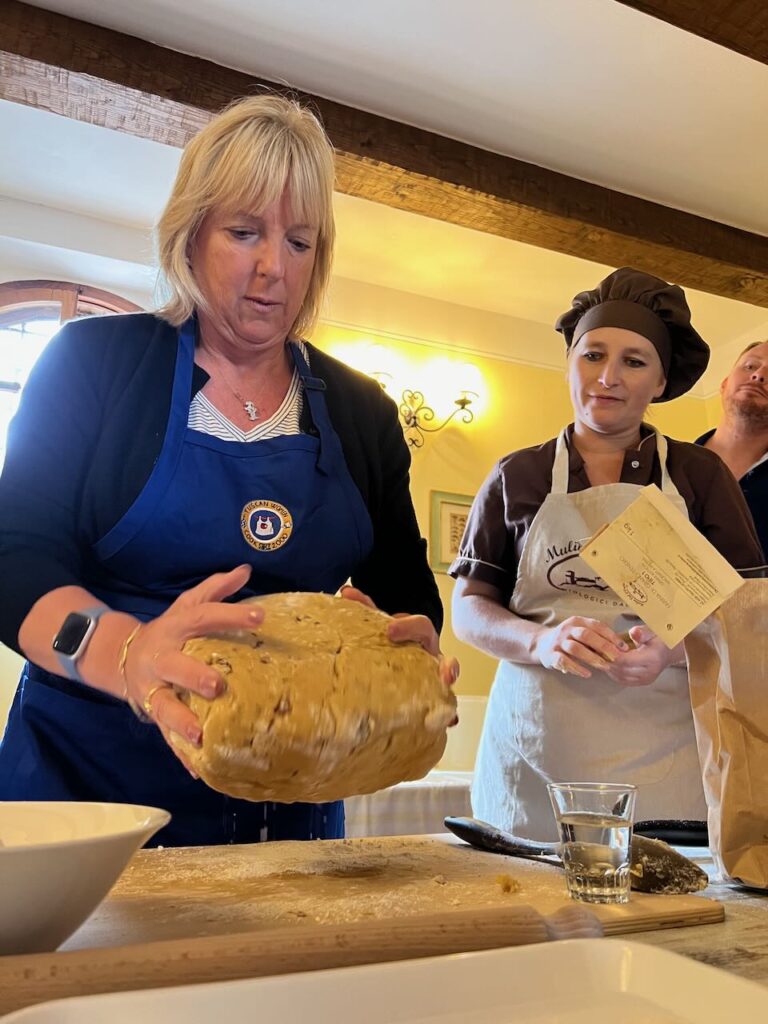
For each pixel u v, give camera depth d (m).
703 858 1.11
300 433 1.22
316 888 0.84
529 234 3.52
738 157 3.40
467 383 4.29
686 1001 0.43
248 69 2.92
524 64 2.91
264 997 0.40
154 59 2.78
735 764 0.92
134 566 1.11
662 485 1.71
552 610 1.69
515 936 0.56
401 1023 0.41
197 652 0.77
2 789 1.05
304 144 1.12
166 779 1.08
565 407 4.60
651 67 2.93
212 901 0.77
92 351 1.14
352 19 2.73
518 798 1.67
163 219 1.15
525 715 1.67
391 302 4.27
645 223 3.60
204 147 1.11
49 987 0.43
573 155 3.37
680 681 1.59
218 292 1.12
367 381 1.39
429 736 0.84
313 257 1.18
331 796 0.85
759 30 2.24
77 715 1.07
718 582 0.95
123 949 0.47
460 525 4.11
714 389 5.09
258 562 1.14
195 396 1.17
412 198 3.28
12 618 0.91
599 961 0.46
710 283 3.95
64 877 0.51
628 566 1.00
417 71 2.94
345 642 0.84
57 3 2.66
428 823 2.79
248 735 0.72
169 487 1.10
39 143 3.35
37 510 1.02
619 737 1.57
